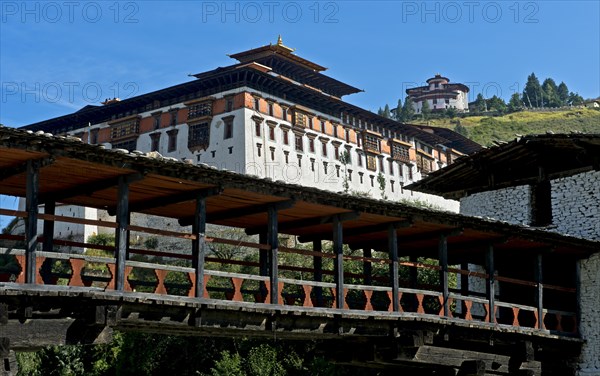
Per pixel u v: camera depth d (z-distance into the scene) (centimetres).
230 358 3894
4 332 1409
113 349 4372
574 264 2670
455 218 2134
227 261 2097
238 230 5453
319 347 2348
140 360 4159
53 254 1452
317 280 2275
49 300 1471
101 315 1488
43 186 1702
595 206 2714
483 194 3059
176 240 5966
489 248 2377
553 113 15012
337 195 1844
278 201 1836
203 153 6956
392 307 2053
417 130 8944
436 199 8469
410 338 2088
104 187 1648
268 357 3772
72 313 1524
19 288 1368
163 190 1722
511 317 2759
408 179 8856
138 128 7444
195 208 1778
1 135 1337
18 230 6806
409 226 2072
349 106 7912
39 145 1401
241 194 1759
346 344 2280
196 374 4053
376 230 2158
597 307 2592
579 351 2612
